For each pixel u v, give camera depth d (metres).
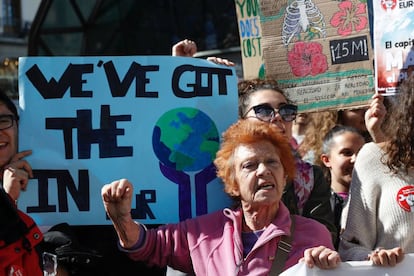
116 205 3.99
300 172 4.61
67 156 4.53
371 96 4.87
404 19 4.71
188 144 4.60
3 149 4.38
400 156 4.09
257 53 5.32
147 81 4.62
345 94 4.91
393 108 4.30
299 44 4.96
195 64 4.68
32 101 4.55
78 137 4.55
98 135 4.55
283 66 4.98
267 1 4.98
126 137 4.57
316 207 4.55
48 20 10.09
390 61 4.75
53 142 4.53
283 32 4.97
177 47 5.16
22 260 3.94
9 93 11.17
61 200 4.50
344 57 4.90
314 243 3.97
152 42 9.82
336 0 4.89
